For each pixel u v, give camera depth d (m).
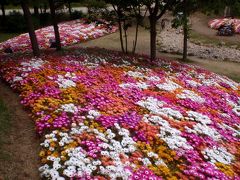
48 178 9.41
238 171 11.18
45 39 32.84
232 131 14.10
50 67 17.34
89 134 11.27
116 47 32.41
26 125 12.19
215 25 46.09
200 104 16.20
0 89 15.26
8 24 41.22
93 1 26.34
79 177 9.30
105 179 9.30
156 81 18.11
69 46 31.39
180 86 18.19
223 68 27.84
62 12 49.69
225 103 17.31
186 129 12.88
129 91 15.70
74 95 13.95
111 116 12.62
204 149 11.86
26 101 13.51
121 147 10.91
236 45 37.38
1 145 10.81
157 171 10.16
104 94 14.70
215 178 10.34
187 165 10.85
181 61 28.50
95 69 18.39
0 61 18.73
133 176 9.59
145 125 12.46
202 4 23.33
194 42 37.81
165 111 14.13
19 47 29.83
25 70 16.48
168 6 23.88
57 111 12.36
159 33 40.91
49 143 10.70
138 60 23.06
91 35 36.44
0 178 9.34
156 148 11.38
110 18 26.31
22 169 9.85
